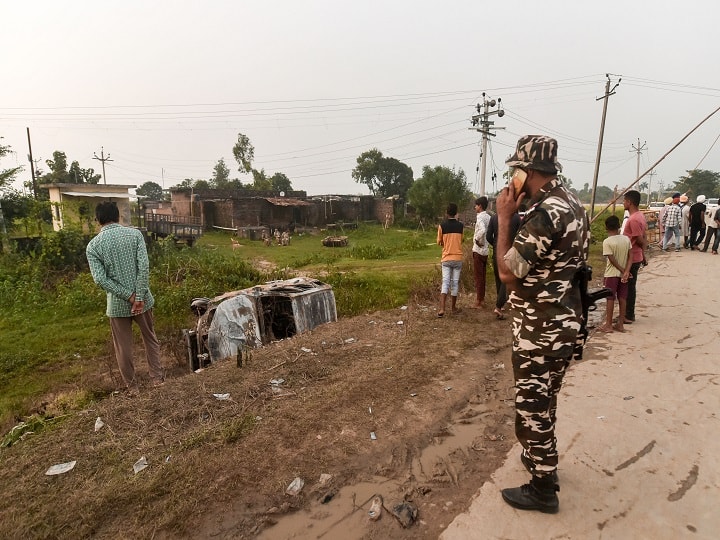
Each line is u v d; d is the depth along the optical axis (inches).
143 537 94.0
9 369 253.0
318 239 1284.4
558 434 131.4
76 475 114.4
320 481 113.0
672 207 535.8
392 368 185.8
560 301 89.0
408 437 133.6
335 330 244.2
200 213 1385.3
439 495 108.7
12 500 105.7
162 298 372.5
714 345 203.8
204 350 241.4
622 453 121.0
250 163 1941.4
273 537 95.5
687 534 91.6
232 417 143.1
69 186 955.3
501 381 174.7
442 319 260.8
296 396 159.5
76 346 289.0
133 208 1504.7
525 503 100.0
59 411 191.6
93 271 179.0
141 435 132.6
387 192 2440.9
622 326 230.1
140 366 256.7
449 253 263.0
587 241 94.9
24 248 546.0
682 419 138.2
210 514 100.8
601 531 93.2
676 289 326.3
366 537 95.3
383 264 634.2
